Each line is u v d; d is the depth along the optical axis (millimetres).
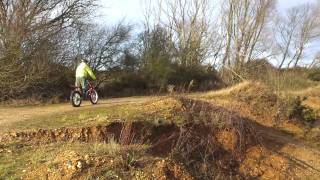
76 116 15023
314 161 15547
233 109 17234
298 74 31828
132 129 13164
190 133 13648
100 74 35562
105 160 9961
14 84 25234
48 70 27219
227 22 42250
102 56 35656
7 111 19062
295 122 19359
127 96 33469
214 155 13633
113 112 15070
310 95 27141
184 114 14703
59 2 29422
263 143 15594
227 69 40188
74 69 29531
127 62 37688
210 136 14219
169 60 39625
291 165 14711
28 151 11016
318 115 21672
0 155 10664
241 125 15344
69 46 30875
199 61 42500
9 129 13016
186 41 42469
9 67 24844
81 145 11172
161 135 13609
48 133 12383
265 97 20094
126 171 9906
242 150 14586
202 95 20922
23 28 25719
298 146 16453
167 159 10812
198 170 12055
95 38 35062
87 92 20781
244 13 42125
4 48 25047
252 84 21125
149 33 40312
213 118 14992
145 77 37406
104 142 11164
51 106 22031
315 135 18641
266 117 19016
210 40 43062
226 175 13047
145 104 15836
